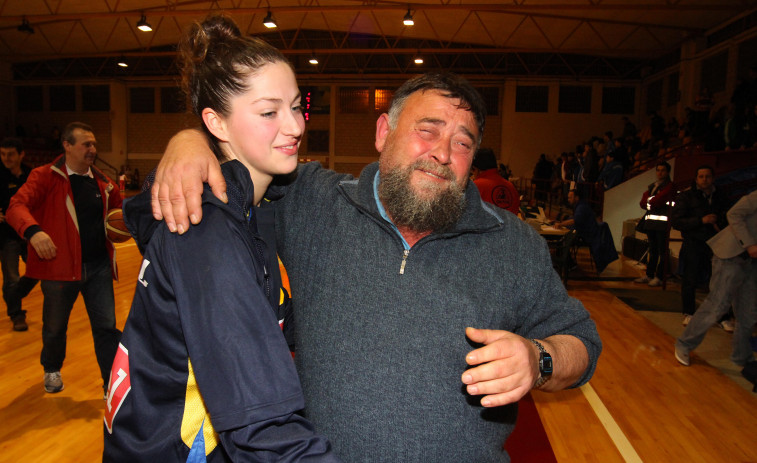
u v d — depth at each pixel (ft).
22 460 7.84
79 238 8.65
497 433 3.64
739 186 21.45
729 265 11.68
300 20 55.21
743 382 11.60
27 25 44.78
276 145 3.03
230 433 2.29
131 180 64.23
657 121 41.60
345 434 3.41
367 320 3.50
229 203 2.64
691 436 9.20
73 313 15.40
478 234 3.81
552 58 57.11
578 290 20.77
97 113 64.03
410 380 3.40
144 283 2.64
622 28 45.88
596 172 38.17
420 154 3.67
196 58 3.07
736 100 27.58
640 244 27.02
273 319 2.43
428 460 3.38
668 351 13.62
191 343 2.34
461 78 3.88
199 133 3.17
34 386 10.31
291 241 3.93
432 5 40.73
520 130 57.82
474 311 3.55
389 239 3.72
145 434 2.63
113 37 55.93
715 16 40.04
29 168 13.37
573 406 10.32
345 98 62.13
